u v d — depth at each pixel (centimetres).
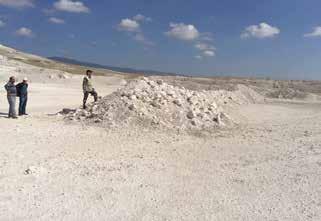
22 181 928
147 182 961
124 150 1280
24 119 1834
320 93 5141
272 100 4050
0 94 3341
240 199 866
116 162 1126
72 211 772
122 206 805
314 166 1154
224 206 822
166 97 1920
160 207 807
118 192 884
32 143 1315
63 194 859
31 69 6756
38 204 800
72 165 1075
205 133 1669
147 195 873
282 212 796
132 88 1942
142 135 1544
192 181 984
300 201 860
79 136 1468
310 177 1039
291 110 3017
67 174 995
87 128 1633
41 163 1080
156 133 1598
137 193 883
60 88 4638
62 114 2009
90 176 987
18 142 1320
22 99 2012
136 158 1184
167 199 853
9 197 829
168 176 1017
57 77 6072
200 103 1989
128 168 1071
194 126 1764
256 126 1956
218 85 4522
